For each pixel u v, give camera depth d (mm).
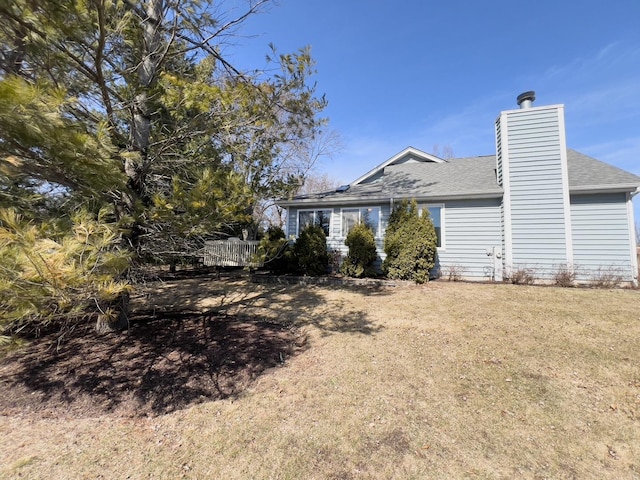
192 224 3500
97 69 2740
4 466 2234
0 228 1674
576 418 2686
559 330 4703
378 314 6000
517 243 8812
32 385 3338
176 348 4250
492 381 3338
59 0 1973
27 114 1796
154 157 3979
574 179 8867
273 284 9789
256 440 2518
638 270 8867
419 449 2361
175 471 2189
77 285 1899
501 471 2119
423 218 9125
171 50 4234
